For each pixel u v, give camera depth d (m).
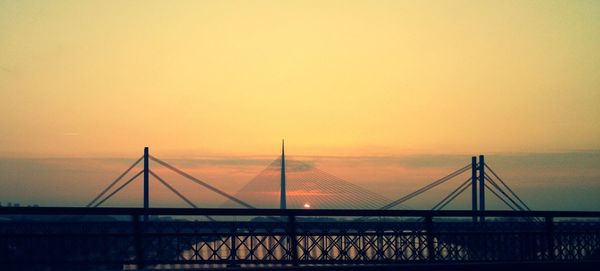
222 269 9.63
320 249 13.29
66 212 11.01
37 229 11.43
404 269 9.41
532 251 14.15
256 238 12.88
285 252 12.98
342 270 9.41
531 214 14.11
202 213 11.76
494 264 9.80
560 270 10.22
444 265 9.53
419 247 13.44
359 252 13.49
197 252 12.50
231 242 12.69
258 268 9.33
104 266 11.25
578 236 14.95
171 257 12.20
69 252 11.03
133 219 11.69
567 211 14.50
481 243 13.84
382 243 13.55
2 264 10.60
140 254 11.59
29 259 10.77
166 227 12.88
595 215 14.81
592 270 10.34
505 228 16.59
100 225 11.82
